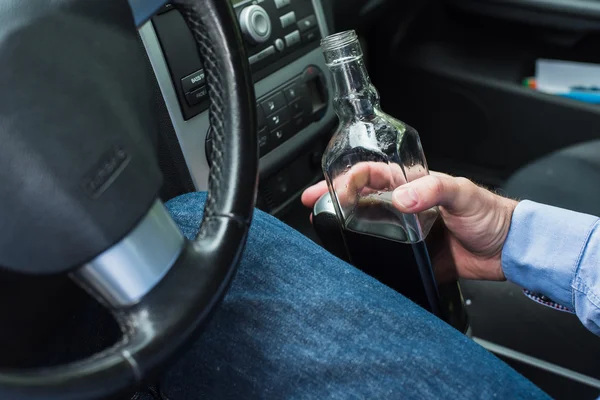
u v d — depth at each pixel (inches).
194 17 18.8
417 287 25.3
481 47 49.4
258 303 21.8
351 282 22.6
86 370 14.5
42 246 15.0
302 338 20.8
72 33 15.4
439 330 21.3
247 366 20.5
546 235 26.5
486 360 20.7
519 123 47.5
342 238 27.5
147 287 16.1
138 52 17.3
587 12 43.8
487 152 50.0
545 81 46.6
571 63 47.4
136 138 16.0
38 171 14.5
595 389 28.5
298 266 23.1
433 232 25.2
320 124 35.9
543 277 26.8
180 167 29.1
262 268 23.0
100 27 16.1
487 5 46.6
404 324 21.2
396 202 22.7
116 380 14.9
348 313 21.3
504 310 31.1
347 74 22.4
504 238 27.5
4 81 14.3
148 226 16.1
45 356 21.5
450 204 24.9
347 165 24.0
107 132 15.3
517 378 20.5
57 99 14.8
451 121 50.6
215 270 17.1
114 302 16.2
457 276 29.6
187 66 27.9
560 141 46.4
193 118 28.7
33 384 13.5
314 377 19.9
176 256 16.6
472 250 28.4
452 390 19.6
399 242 24.0
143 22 18.0
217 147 19.0
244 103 19.1
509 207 27.6
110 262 15.7
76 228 15.0
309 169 38.1
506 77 47.1
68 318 22.2
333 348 20.4
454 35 50.2
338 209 25.3
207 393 20.7
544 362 29.5
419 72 49.8
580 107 44.4
